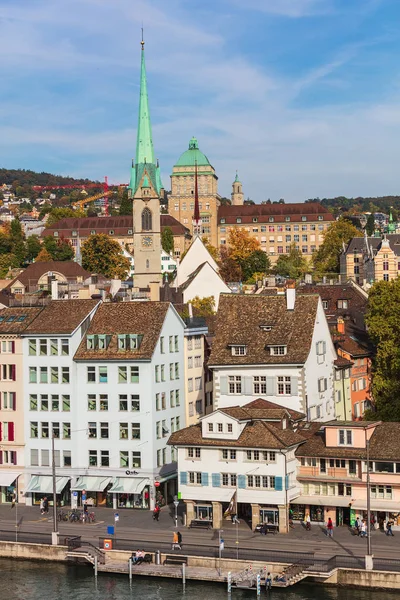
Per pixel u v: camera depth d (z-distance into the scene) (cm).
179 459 13900
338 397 16775
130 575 12275
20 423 15888
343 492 13475
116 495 15325
